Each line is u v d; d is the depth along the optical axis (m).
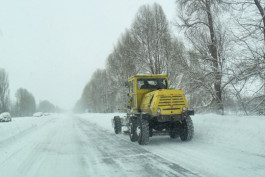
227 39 11.06
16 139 10.62
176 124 8.91
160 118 7.93
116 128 12.45
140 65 20.94
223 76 11.31
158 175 4.67
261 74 9.46
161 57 19.09
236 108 11.26
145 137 8.17
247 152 6.14
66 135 12.22
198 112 14.18
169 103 8.05
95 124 21.33
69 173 5.02
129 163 5.71
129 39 23.83
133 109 10.10
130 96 10.70
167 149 7.21
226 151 6.41
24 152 7.47
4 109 43.03
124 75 26.53
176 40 17.41
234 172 4.61
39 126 19.39
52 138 11.00
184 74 13.23
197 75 12.47
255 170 4.68
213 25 12.29
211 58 12.25
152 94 8.59
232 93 10.89
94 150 7.61
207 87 12.32
